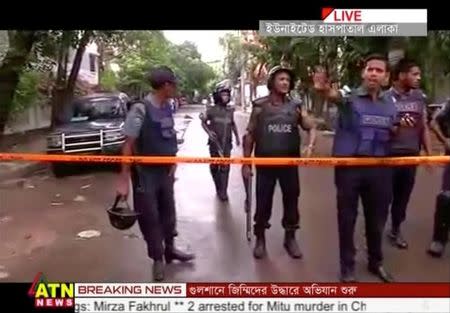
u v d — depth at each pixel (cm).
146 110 451
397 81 522
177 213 722
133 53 3309
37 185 970
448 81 1195
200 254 539
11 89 1079
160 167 470
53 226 664
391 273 475
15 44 1050
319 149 1345
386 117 430
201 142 1738
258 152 502
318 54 1309
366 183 440
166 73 453
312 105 1869
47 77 1833
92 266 508
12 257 539
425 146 536
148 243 473
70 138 1072
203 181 991
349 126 436
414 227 625
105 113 1205
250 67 4269
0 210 759
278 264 506
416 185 859
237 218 695
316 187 897
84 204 801
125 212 453
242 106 5544
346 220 446
